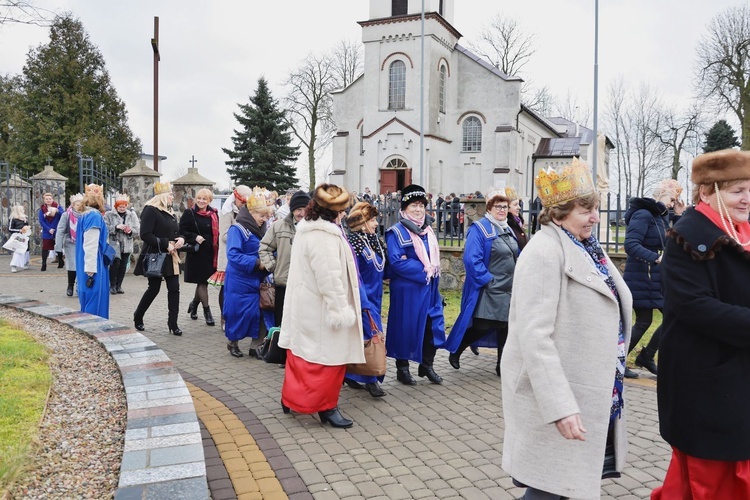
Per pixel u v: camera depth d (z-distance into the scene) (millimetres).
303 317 5039
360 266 5996
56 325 7191
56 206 17781
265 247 6867
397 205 13648
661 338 2979
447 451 4645
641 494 3969
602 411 2748
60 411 4465
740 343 2699
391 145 39438
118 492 3098
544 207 2934
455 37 42438
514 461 2852
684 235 2855
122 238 12164
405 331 6324
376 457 4516
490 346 7277
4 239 21344
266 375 6617
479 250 6613
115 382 5121
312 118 51812
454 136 41688
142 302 8695
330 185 5051
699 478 2844
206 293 9219
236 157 54438
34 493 3273
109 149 44375
